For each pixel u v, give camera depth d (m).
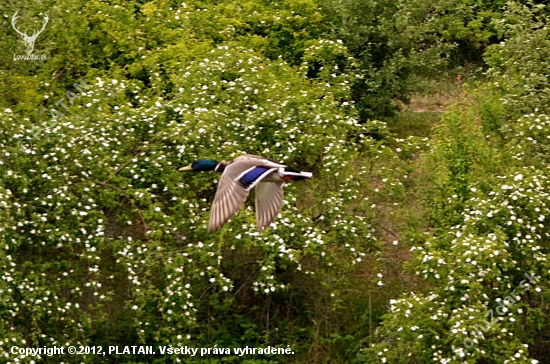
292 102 14.00
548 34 16.31
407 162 14.70
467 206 13.17
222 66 14.55
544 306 12.95
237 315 14.12
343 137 14.16
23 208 12.31
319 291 14.30
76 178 13.05
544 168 13.32
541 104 14.77
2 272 11.90
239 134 13.81
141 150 13.60
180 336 12.77
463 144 13.92
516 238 12.34
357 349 13.70
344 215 13.54
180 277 12.53
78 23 16.78
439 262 12.19
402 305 12.25
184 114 13.53
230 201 7.91
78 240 12.52
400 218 13.93
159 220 13.16
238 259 13.92
